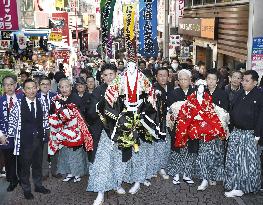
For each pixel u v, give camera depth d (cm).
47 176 684
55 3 2945
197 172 628
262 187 621
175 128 626
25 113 590
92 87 838
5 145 612
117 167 590
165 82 681
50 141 637
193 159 633
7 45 1680
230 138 600
